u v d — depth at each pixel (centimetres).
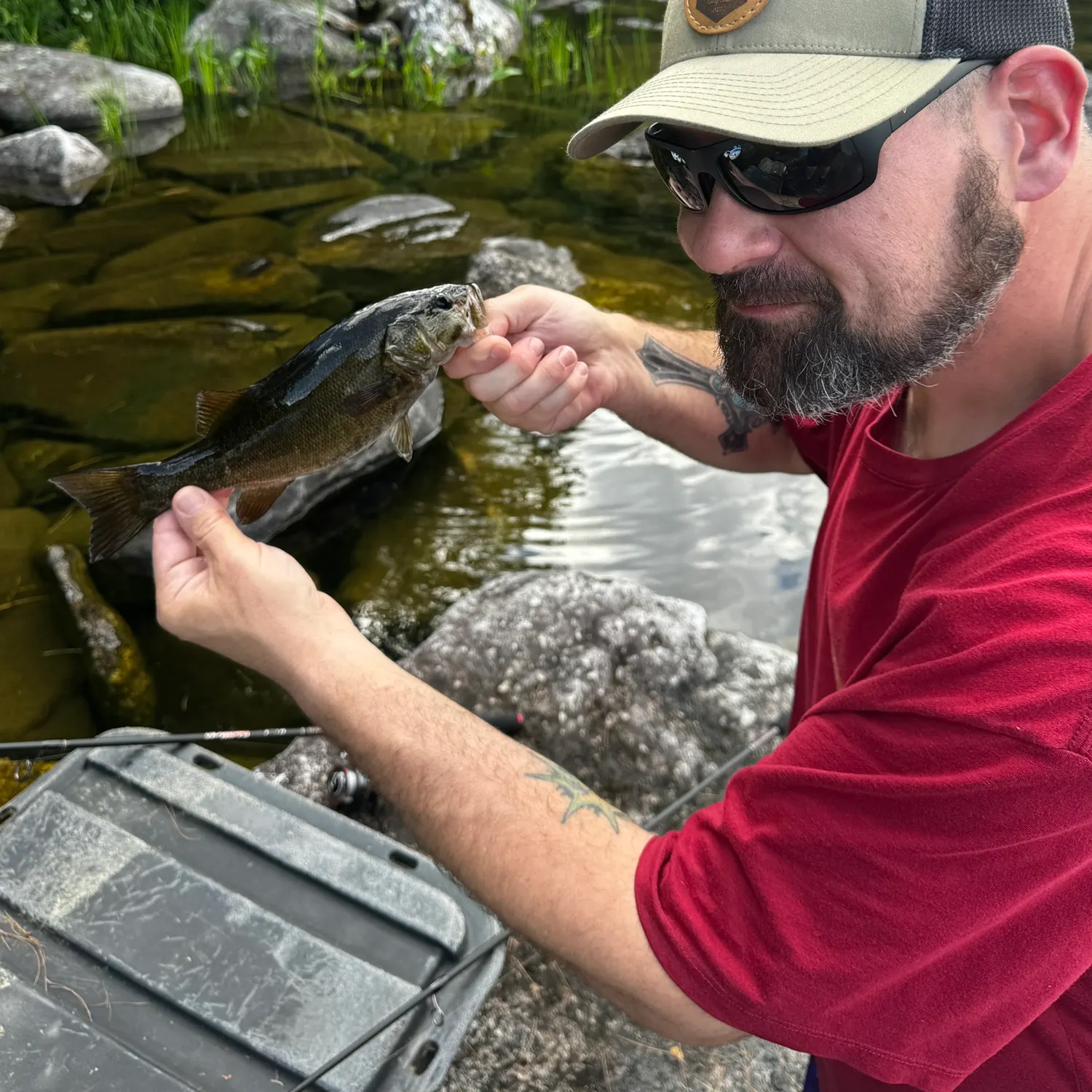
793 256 56
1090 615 45
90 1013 77
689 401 93
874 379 57
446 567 158
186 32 383
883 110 50
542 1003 95
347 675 67
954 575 52
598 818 62
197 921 83
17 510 157
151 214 261
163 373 193
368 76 376
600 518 170
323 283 228
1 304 214
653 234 256
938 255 53
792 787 52
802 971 50
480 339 79
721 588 157
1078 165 54
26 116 310
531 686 124
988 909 48
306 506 163
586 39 422
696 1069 91
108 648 134
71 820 89
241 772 96
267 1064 76
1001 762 46
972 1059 52
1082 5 407
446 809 63
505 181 288
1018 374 57
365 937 84
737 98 53
